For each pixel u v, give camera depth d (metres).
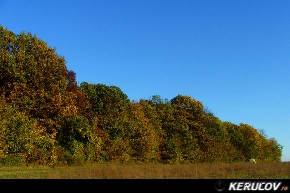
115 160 60.31
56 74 53.62
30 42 52.00
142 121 69.75
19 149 44.12
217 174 28.92
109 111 64.56
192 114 88.69
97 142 56.03
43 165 44.28
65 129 53.91
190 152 80.75
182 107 88.81
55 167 41.59
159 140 77.06
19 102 48.69
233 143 107.81
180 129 82.56
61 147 50.31
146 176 25.84
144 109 78.31
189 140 82.44
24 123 44.91
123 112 66.50
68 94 56.03
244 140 111.69
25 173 29.81
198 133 87.31
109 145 61.34
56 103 52.34
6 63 47.81
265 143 127.31
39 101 51.19
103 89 65.81
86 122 55.19
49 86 52.56
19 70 49.03
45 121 51.78
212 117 94.31
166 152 76.44
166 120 82.94
